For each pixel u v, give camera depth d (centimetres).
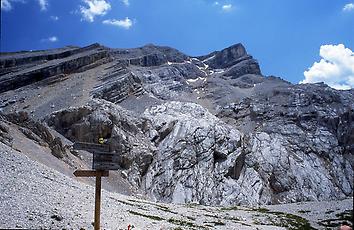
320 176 14838
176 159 13212
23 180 4647
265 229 6262
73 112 13788
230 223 6369
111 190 10300
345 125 18075
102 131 13162
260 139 16100
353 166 16250
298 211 9931
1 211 3084
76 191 5269
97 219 2517
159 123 15188
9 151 6138
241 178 13612
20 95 18425
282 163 14800
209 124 15062
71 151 11050
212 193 12219
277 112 18662
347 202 11400
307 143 16538
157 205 7869
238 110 19700
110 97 17912
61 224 3112
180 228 4519
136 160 12638
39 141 9688
